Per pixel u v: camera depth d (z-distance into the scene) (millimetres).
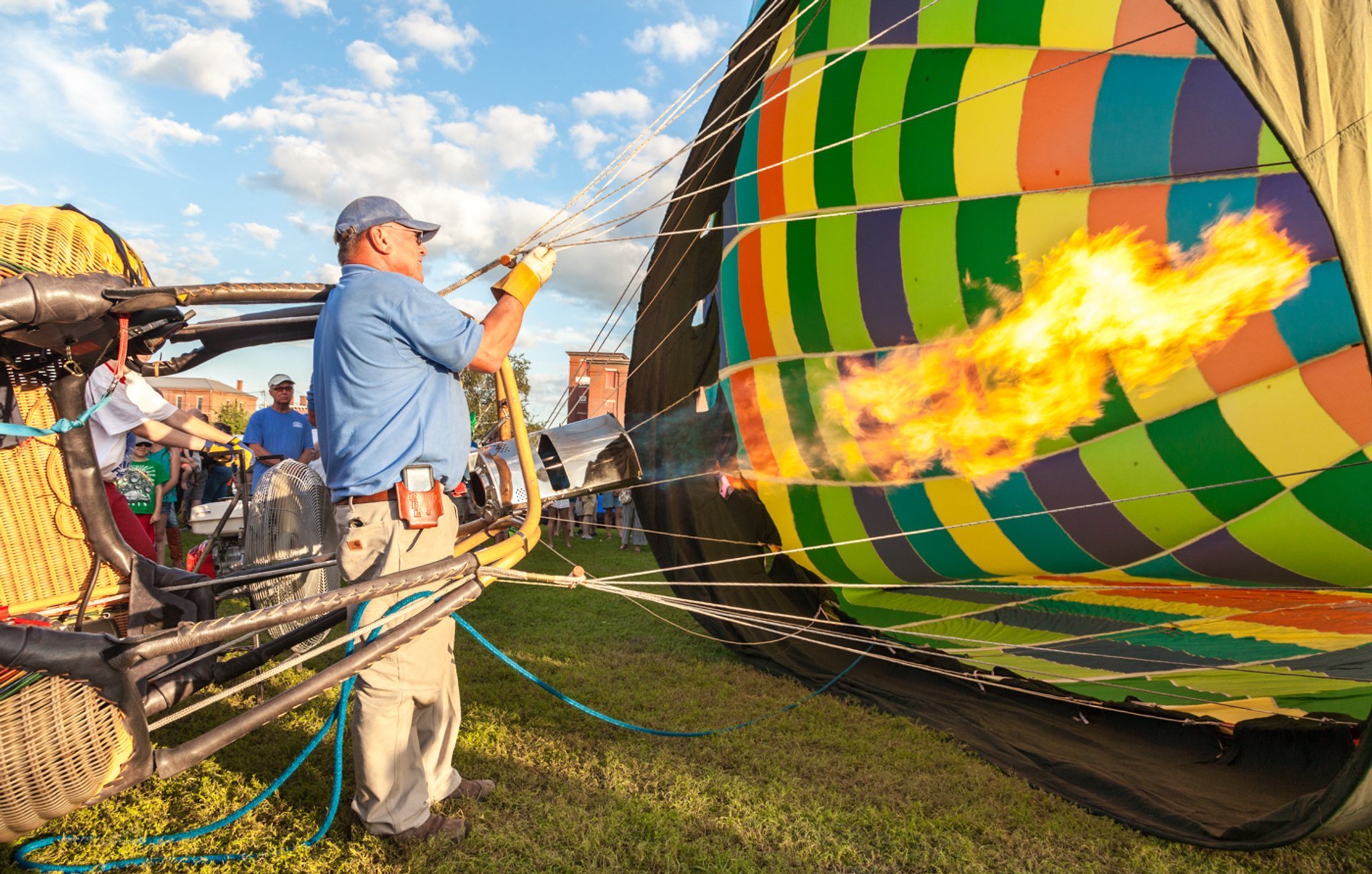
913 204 3844
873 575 5023
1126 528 3764
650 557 10922
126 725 2004
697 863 2705
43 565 2188
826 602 5406
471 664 5055
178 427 3588
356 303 2605
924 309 3844
